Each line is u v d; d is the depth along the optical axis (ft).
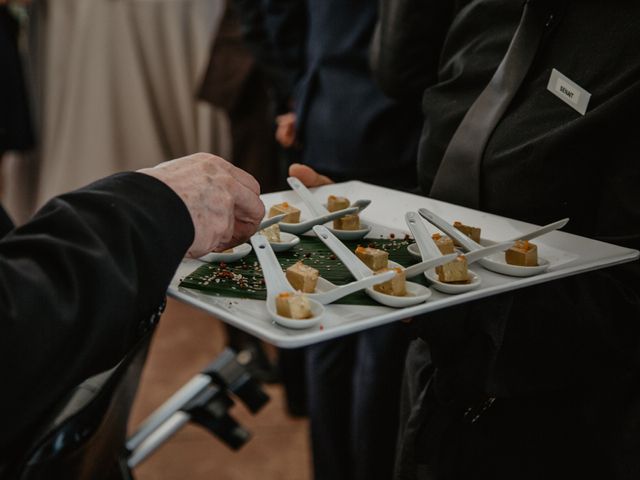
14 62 7.45
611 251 2.33
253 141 7.87
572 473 2.63
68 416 1.81
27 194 9.50
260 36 6.49
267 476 5.74
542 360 2.44
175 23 8.81
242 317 1.98
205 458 5.95
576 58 2.49
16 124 7.61
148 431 3.59
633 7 2.35
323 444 5.14
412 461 2.86
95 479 2.23
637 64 2.28
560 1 2.53
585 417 2.56
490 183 2.78
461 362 2.44
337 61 5.02
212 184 2.04
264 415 6.59
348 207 3.08
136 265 1.76
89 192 1.78
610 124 2.33
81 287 1.64
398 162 4.93
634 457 2.49
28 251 1.66
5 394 1.56
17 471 1.71
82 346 1.64
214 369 3.74
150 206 1.82
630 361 2.39
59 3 8.52
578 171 2.47
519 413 2.65
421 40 3.65
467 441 2.75
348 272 2.44
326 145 5.15
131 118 8.97
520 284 2.17
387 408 4.52
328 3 5.03
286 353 6.30
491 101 2.74
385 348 4.42
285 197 3.27
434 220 2.59
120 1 8.57
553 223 2.40
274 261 2.25
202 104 9.06
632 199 2.35
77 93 8.70
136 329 1.85
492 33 2.86
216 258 2.50
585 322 2.34
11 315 1.53
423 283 2.27
